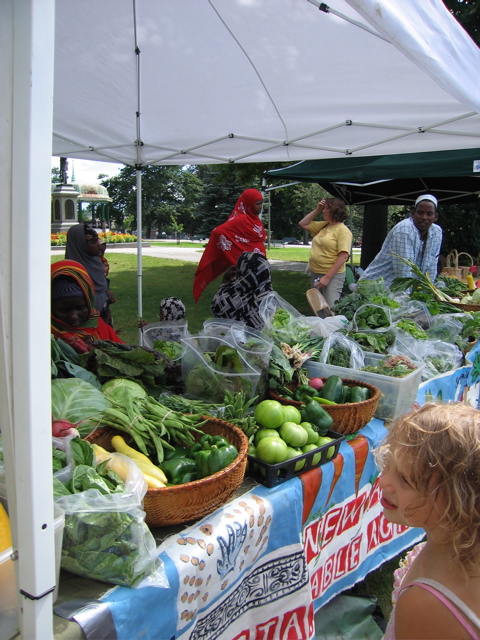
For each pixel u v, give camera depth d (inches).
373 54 124.0
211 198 1705.2
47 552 37.4
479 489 34.4
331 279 220.5
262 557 62.7
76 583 46.2
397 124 160.9
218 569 54.1
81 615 41.4
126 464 50.9
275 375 87.0
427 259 184.1
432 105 145.8
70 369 73.3
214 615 55.7
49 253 34.9
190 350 87.1
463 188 306.7
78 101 162.1
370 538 89.8
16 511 36.9
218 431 68.4
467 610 35.4
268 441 67.3
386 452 42.4
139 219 223.3
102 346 84.3
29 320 34.4
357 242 1574.8
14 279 34.4
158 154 206.4
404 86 137.3
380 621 86.9
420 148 177.3
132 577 45.2
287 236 1827.0
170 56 140.4
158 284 518.9
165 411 67.2
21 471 36.2
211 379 82.5
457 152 215.0
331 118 164.2
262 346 88.6
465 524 34.8
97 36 130.5
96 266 174.7
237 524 56.9
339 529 79.4
